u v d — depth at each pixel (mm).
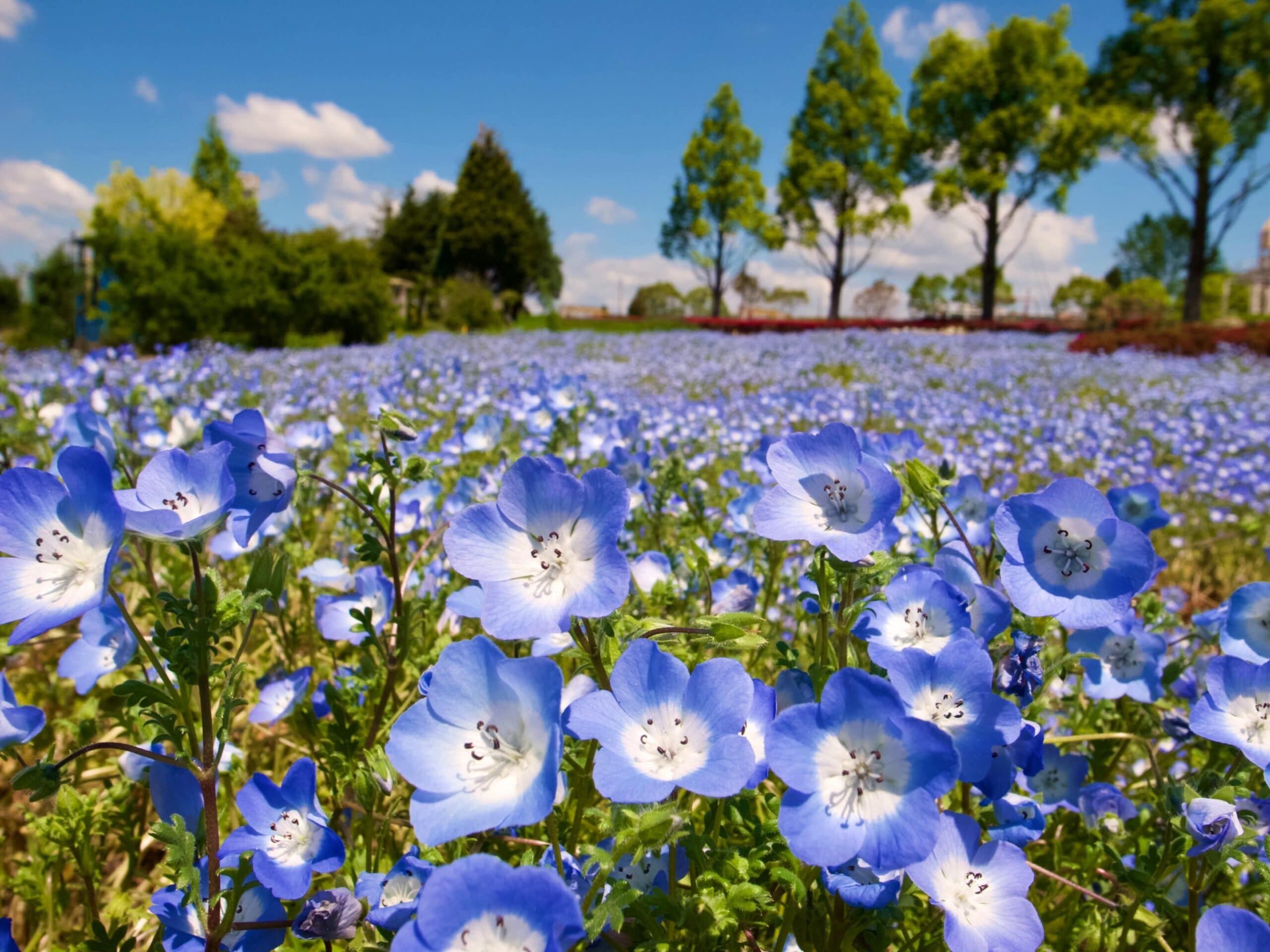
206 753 157
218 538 333
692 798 190
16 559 154
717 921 145
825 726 140
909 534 315
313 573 323
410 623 224
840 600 181
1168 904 189
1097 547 173
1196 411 1276
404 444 432
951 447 886
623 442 532
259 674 358
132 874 243
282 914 182
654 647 149
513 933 121
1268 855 172
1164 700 294
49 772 150
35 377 940
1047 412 1316
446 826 131
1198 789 189
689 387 1587
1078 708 282
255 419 201
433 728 139
